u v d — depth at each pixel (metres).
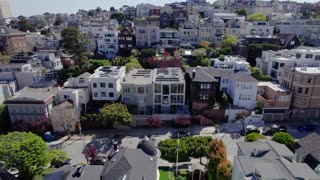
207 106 71.56
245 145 43.06
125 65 98.31
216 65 87.69
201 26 131.25
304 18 161.00
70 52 112.62
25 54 112.88
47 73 97.56
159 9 191.12
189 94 78.31
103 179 35.50
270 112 71.94
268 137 62.72
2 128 67.81
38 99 66.19
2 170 42.12
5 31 127.31
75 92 69.25
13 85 86.62
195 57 106.81
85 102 72.50
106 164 40.03
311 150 43.75
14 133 47.16
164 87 70.94
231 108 71.25
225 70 80.75
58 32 167.38
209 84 70.31
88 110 72.31
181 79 72.75
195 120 70.94
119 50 128.00
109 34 126.50
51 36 148.38
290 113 73.06
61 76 97.38
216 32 131.62
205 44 122.81
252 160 36.47
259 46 110.50
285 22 145.12
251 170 34.34
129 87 72.88
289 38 120.38
